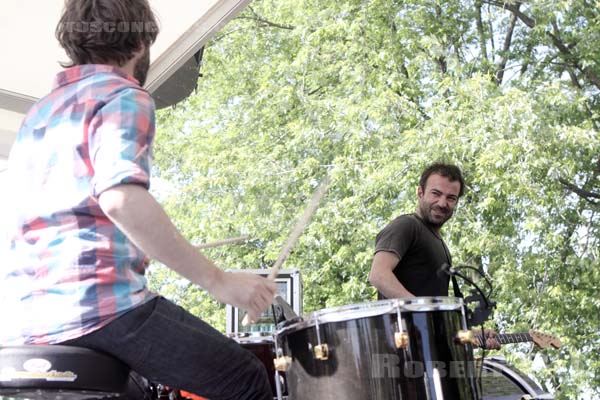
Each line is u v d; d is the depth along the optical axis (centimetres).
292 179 957
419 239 303
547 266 846
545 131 817
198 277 125
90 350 129
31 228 134
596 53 959
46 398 136
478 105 841
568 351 830
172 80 362
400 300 201
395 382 197
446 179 316
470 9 998
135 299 130
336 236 889
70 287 129
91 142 131
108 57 145
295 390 207
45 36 321
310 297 934
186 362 133
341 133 906
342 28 1002
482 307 256
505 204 845
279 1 1070
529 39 977
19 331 131
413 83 970
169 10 320
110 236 132
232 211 953
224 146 1041
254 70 1112
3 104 352
